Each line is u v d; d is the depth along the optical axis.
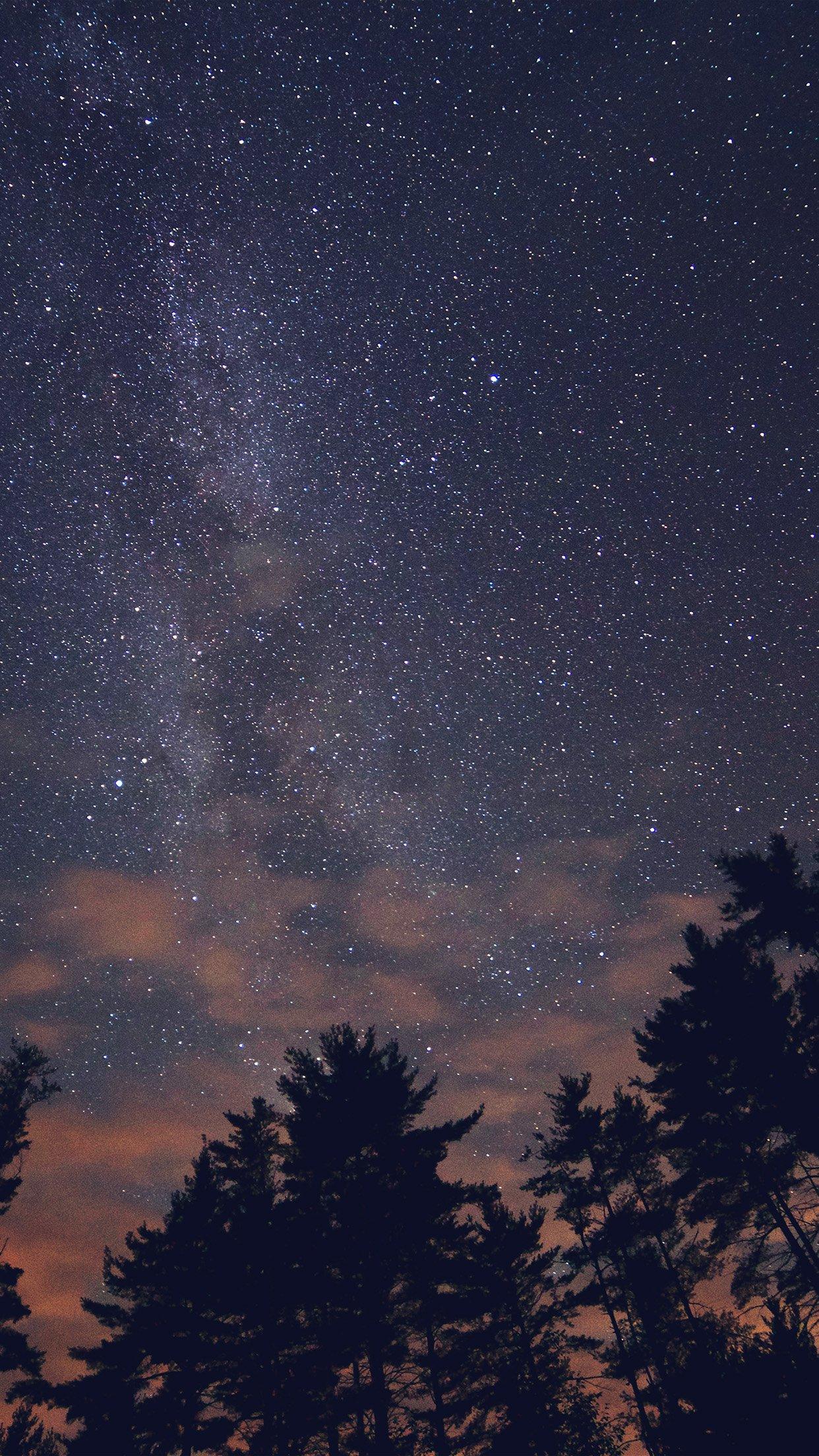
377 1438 14.52
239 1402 15.96
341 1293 16.19
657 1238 20.38
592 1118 21.83
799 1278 15.56
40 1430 16.41
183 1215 19.42
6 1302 17.88
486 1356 18.94
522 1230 20.56
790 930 17.92
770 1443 8.75
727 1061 17.56
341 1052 18.73
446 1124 18.03
